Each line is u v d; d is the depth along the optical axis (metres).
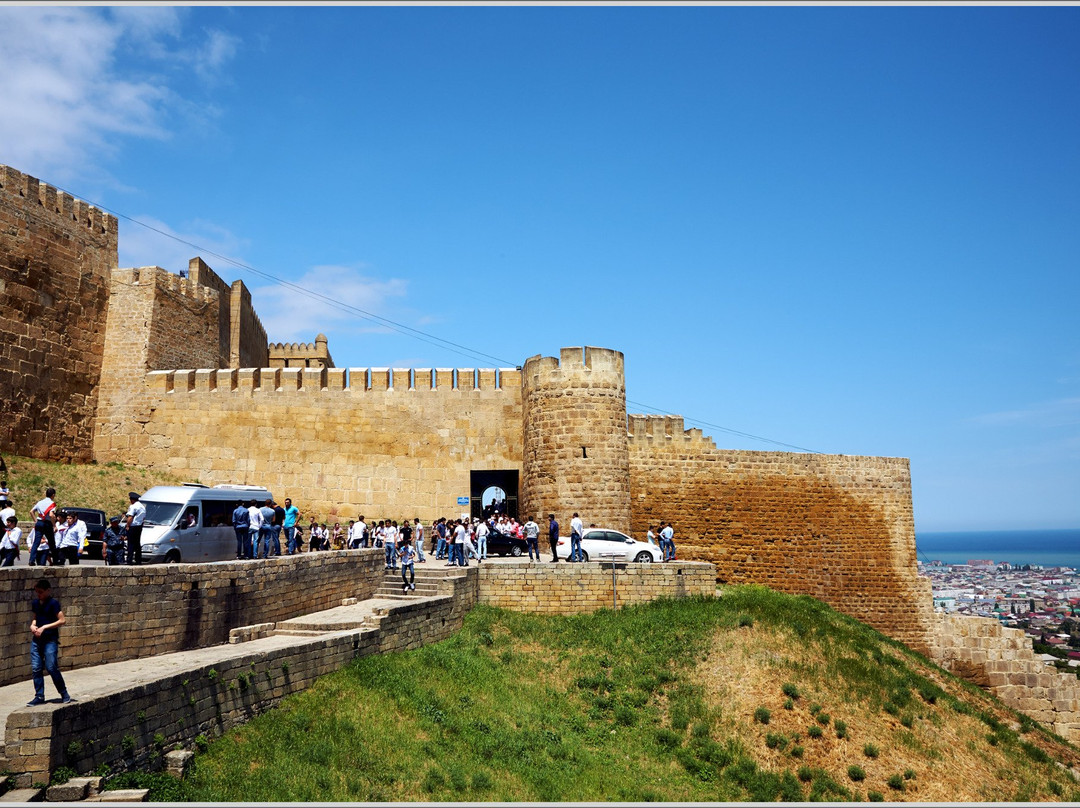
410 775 14.70
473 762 16.09
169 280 38.31
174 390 36.38
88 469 33.31
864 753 20.78
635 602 27.48
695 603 27.25
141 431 36.09
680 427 37.38
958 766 21.62
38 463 32.19
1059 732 35.47
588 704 21.50
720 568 36.84
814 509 38.38
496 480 41.19
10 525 17.61
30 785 10.39
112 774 11.44
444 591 24.67
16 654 14.06
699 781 18.83
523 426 35.97
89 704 11.22
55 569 14.86
